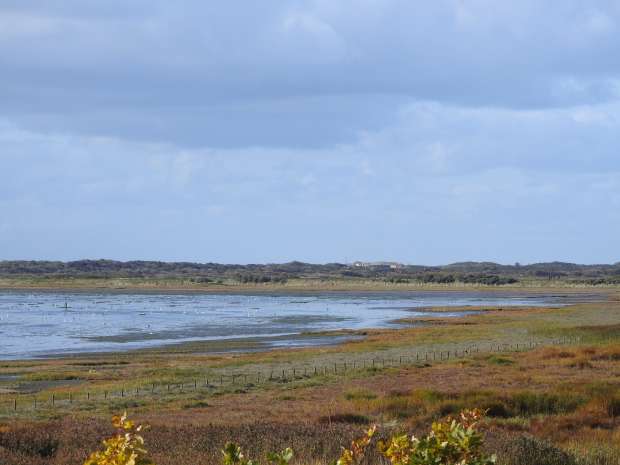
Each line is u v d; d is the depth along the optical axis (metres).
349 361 71.06
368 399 43.34
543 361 64.69
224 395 51.16
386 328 122.69
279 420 35.38
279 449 21.98
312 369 64.94
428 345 87.44
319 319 146.38
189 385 56.22
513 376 54.19
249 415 38.94
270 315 158.75
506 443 20.66
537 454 19.70
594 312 151.25
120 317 151.38
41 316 153.25
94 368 72.88
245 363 71.75
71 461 20.52
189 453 21.19
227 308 184.50
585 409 35.56
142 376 63.97
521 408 37.41
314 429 27.27
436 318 144.00
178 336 110.75
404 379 55.50
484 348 82.12
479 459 12.48
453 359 70.44
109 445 11.99
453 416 32.69
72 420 37.06
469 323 130.38
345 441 23.25
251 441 24.17
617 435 27.69
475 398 38.72
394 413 37.22
